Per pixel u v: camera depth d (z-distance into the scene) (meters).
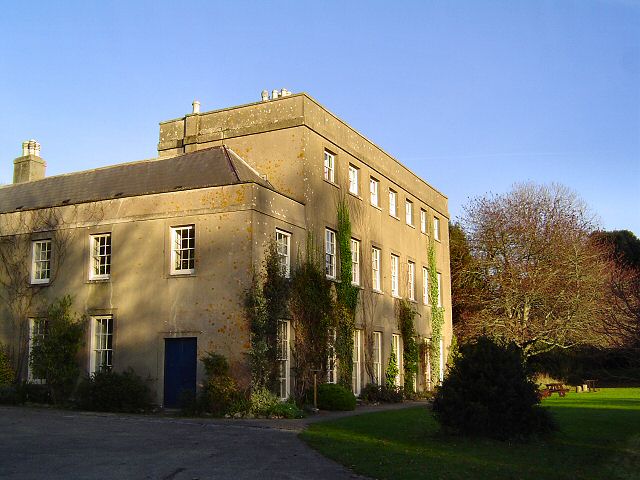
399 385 29.11
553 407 22.06
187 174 22.45
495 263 43.22
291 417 17.92
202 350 19.36
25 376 22.03
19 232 23.11
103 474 9.34
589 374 44.56
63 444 11.94
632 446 12.70
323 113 24.66
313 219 23.09
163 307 20.14
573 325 38.94
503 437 13.06
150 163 24.33
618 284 15.07
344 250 25.02
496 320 40.50
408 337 30.00
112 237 21.39
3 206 25.89
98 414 17.95
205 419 17.09
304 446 12.20
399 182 31.75
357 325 25.73
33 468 9.65
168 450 11.48
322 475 9.64
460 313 45.50
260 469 9.96
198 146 24.94
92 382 19.75
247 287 19.11
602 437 13.75
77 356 21.16
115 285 21.06
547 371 45.38
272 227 20.47
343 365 23.72
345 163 26.16
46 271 22.72
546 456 11.55
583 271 40.28
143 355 20.19
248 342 18.81
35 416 16.75
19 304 22.59
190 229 20.42
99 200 21.78
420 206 34.66
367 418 17.55
